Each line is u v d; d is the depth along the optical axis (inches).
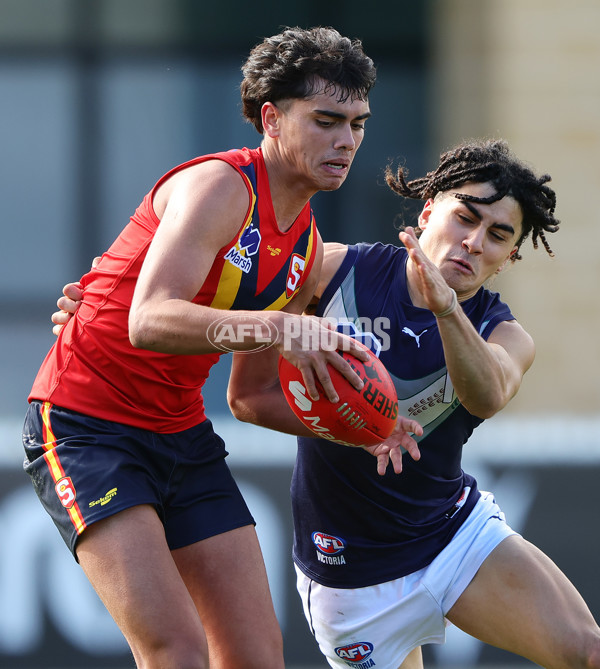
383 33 1255.5
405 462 494.3
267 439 790.5
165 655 395.9
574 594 486.6
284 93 425.1
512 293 1092.5
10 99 1284.4
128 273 436.5
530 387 1090.7
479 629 499.5
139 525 417.4
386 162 1262.3
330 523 512.4
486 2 1147.3
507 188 462.3
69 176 1289.4
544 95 1125.1
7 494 773.9
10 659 762.8
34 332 1294.3
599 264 1088.8
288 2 1268.5
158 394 444.1
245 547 452.4
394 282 492.1
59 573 768.9
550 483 784.9
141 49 1280.8
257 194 430.6
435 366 483.5
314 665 764.6
